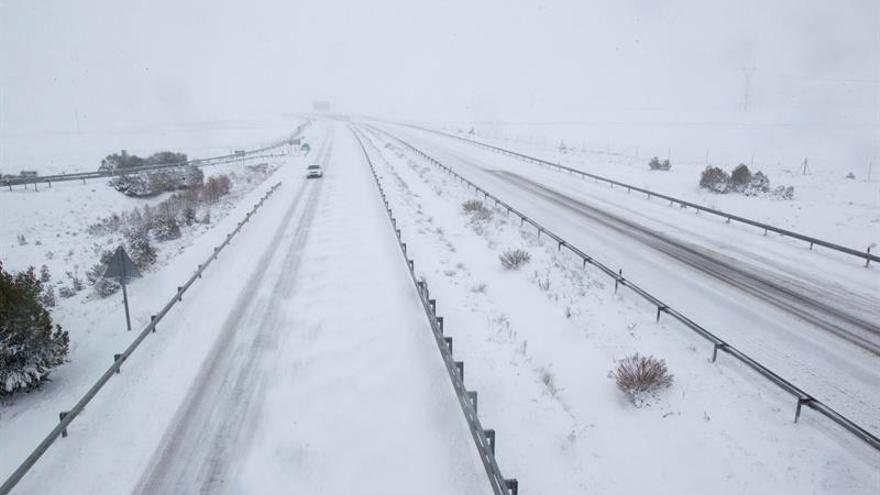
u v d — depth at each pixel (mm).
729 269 16812
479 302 14289
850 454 8219
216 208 29547
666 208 26328
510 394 9844
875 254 17922
